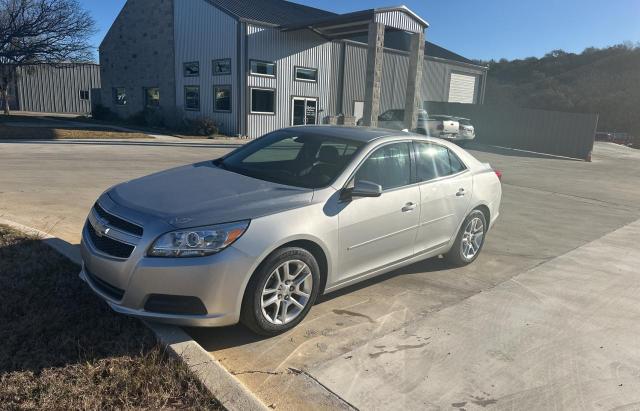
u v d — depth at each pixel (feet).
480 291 16.69
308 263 12.72
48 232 19.51
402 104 113.39
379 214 14.55
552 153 86.84
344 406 9.91
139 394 9.45
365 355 11.93
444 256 19.38
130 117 100.94
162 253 10.91
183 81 89.71
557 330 13.91
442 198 17.08
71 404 8.96
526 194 39.29
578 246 23.38
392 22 73.00
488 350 12.53
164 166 41.42
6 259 15.29
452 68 124.67
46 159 41.75
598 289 17.43
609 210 33.96
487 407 10.18
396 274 17.97
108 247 11.68
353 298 15.43
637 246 23.88
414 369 11.43
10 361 10.07
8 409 8.71
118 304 11.41
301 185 13.91
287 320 12.67
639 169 68.54
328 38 88.74
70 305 12.54
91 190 28.84
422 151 16.98
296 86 86.84
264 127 82.99
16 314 11.94
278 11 90.12
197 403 9.21
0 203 24.20
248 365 11.21
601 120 240.53
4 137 59.26
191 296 11.05
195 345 10.97
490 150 86.07
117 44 104.83
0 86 110.83
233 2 85.05
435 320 14.14
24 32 90.07
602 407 10.37
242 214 11.76
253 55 78.84
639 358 12.53
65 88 147.84
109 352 10.64
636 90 245.04
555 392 10.83
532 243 23.63
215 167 15.92
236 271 11.24
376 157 15.17
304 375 10.93
